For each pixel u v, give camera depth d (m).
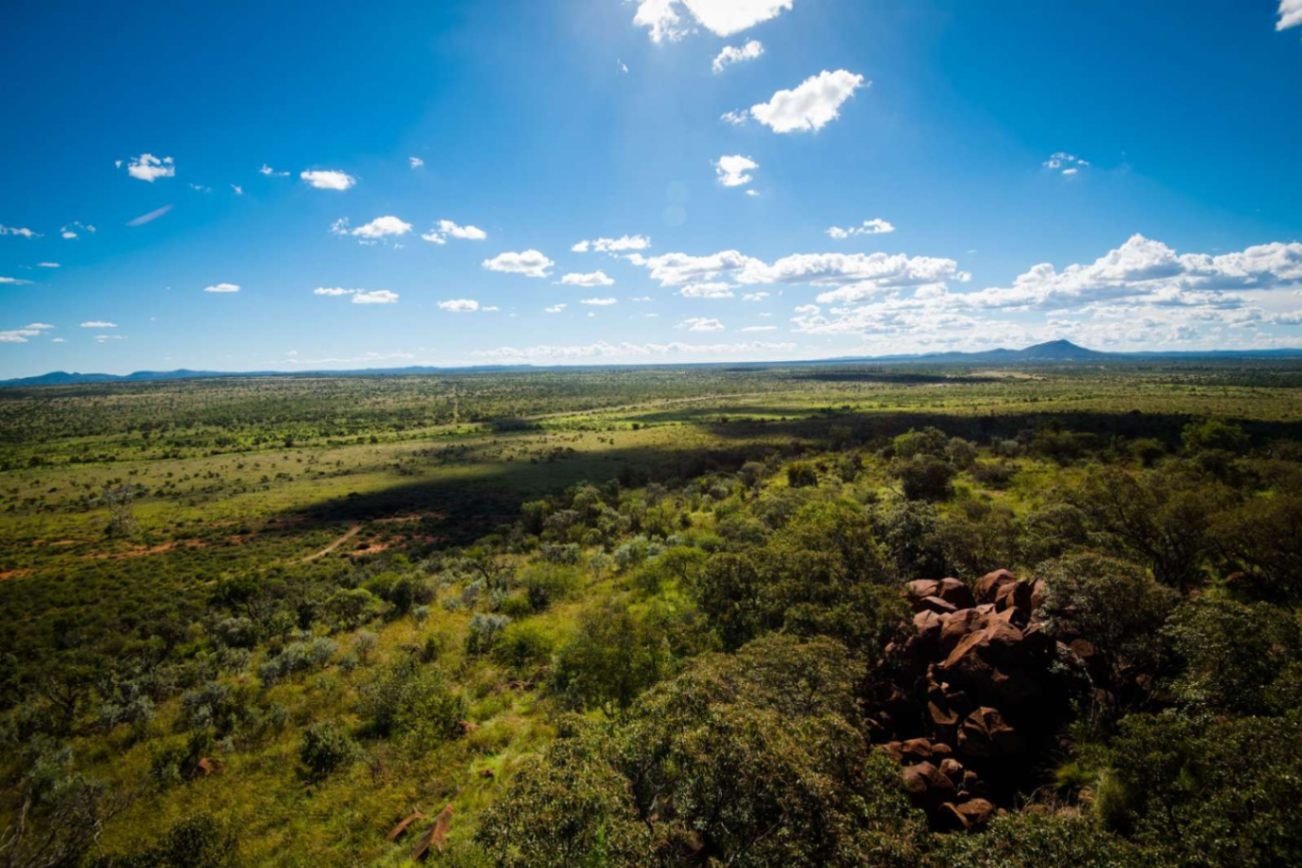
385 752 22.77
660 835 10.81
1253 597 25.34
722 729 11.24
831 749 11.95
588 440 176.88
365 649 36.12
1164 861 9.51
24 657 52.88
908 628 20.16
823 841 9.98
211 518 112.75
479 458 160.12
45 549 95.00
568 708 23.62
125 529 104.44
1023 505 47.34
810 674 15.66
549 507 88.00
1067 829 10.22
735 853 10.30
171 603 64.94
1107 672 17.55
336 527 104.19
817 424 159.75
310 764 22.75
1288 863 8.74
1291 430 87.12
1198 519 27.23
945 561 29.16
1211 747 11.24
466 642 34.84
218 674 37.25
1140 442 70.12
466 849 16.08
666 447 152.38
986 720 16.36
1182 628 15.34
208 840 16.67
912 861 10.18
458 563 67.31
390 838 18.00
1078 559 19.52
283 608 55.41
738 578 24.89
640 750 12.66
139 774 23.19
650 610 31.52
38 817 20.42
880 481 67.19
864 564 26.41
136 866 15.93
